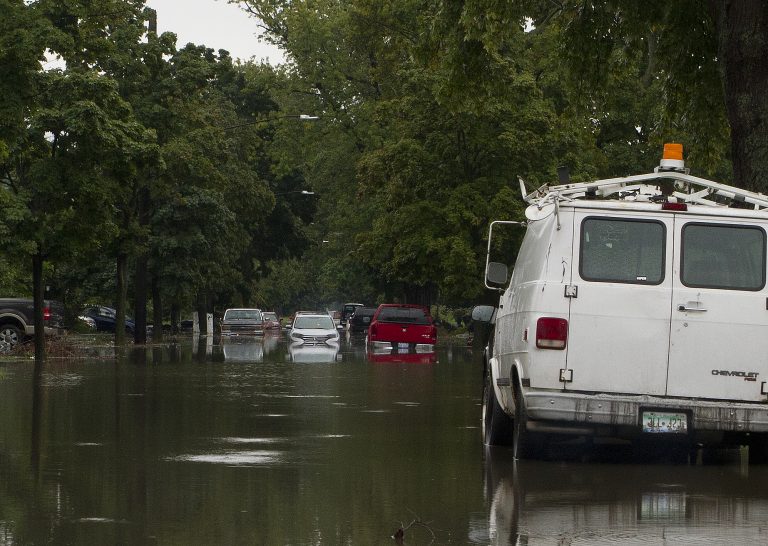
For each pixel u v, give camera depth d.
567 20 25.20
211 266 72.62
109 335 82.19
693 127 25.09
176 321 91.94
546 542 9.18
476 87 25.14
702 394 13.49
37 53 39.97
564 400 13.43
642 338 13.49
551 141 58.56
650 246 13.67
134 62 58.47
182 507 10.83
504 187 59.12
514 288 15.27
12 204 41.91
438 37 24.61
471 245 60.25
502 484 12.44
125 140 43.88
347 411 21.31
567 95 26.14
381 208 69.75
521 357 13.96
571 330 13.55
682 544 9.10
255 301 110.62
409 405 22.72
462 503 11.15
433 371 35.59
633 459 14.83
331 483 12.44
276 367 37.59
